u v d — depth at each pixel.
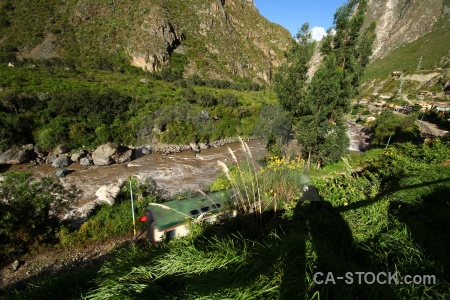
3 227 6.10
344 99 9.38
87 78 33.53
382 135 22.89
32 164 15.36
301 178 4.08
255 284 1.67
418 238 2.50
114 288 1.96
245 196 3.96
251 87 50.25
